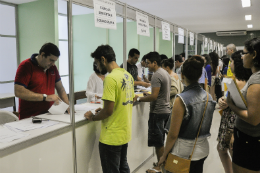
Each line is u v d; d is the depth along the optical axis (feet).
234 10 21.16
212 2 18.03
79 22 24.72
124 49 8.41
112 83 5.47
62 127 5.50
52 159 5.29
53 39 17.90
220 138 7.41
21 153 4.54
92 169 6.70
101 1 6.52
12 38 19.02
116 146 5.86
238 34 39.34
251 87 4.60
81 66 25.36
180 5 19.12
